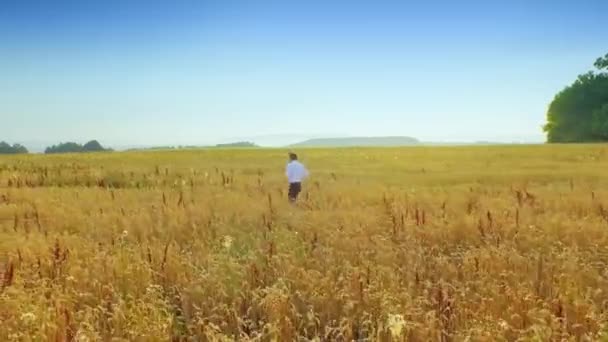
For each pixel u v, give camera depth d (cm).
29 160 4356
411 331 694
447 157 4519
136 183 2702
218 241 1149
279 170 3344
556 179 2572
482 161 3994
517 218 1277
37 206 1686
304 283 862
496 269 927
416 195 1869
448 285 835
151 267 955
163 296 887
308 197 1880
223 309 785
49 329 687
